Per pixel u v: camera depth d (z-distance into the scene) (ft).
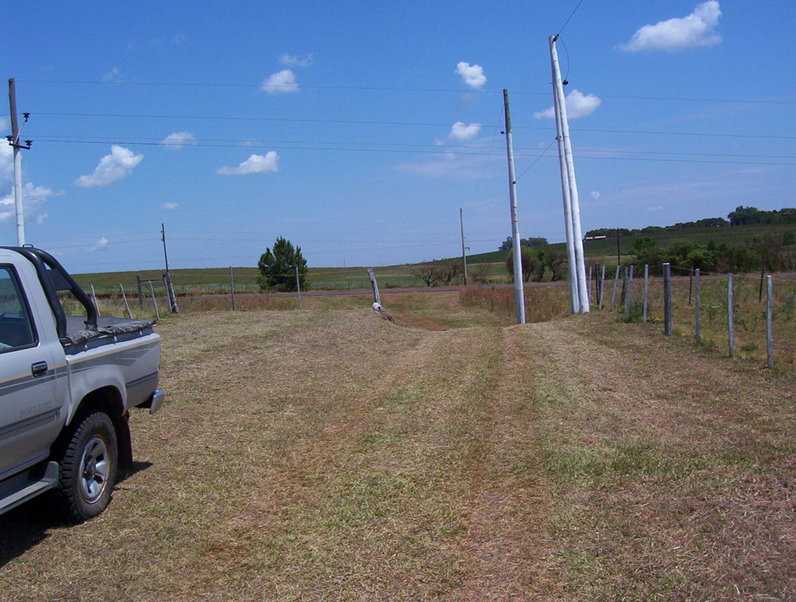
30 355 15.69
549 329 57.06
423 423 26.81
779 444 21.45
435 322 99.86
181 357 44.01
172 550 15.84
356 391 33.86
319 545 15.90
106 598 13.62
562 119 71.92
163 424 27.40
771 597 12.58
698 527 15.70
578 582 13.58
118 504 18.76
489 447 23.12
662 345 43.24
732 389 29.76
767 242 139.64
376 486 19.72
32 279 16.85
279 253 157.48
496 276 204.54
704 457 20.62
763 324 52.44
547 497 18.29
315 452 23.48
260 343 50.98
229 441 24.97
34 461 16.11
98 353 18.57
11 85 70.90
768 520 15.80
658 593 12.96
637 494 18.07
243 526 17.19
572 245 71.31
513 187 82.02
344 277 229.86
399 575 14.32
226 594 13.75
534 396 30.58
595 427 24.97
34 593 13.80
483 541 15.78
